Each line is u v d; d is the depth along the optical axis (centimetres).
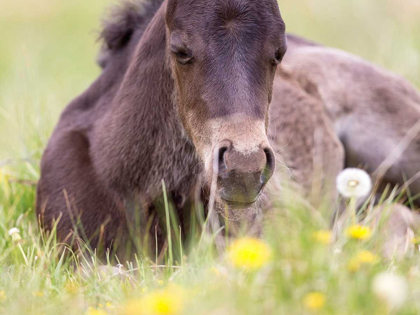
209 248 720
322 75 1102
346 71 1113
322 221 877
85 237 859
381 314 538
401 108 1094
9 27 3030
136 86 848
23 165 1125
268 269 597
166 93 814
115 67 956
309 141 1008
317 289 571
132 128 842
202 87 731
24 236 872
